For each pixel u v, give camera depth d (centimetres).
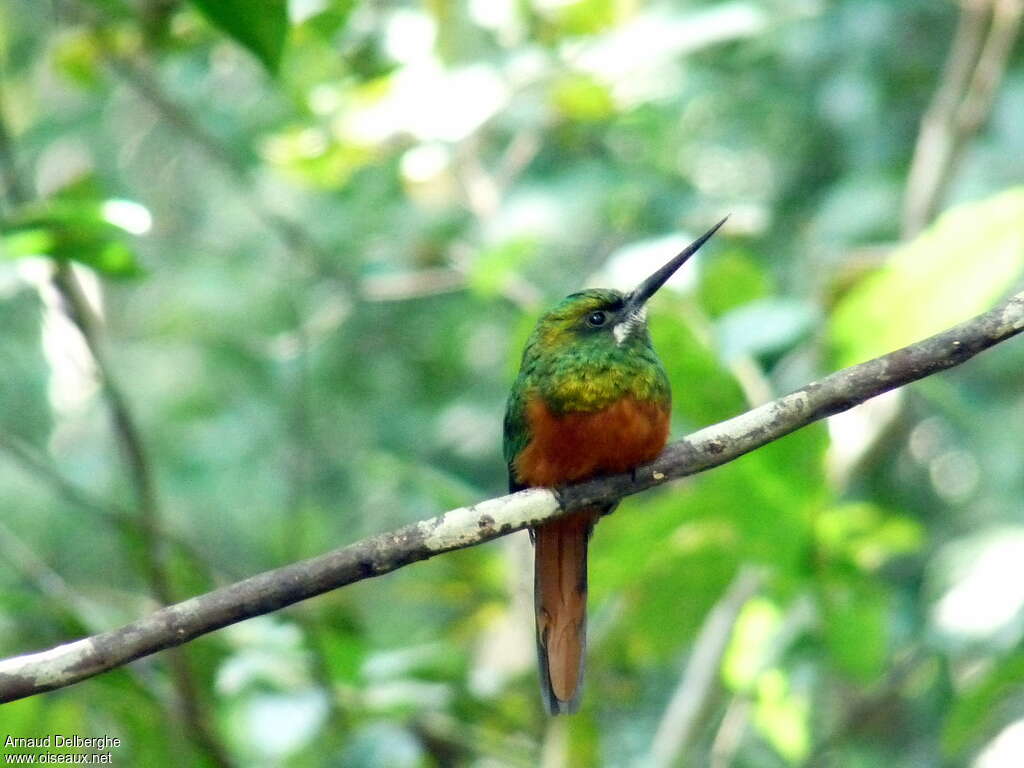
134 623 510
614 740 1033
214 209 1435
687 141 1284
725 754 899
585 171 1198
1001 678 775
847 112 1201
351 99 1066
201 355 1353
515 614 970
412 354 1367
